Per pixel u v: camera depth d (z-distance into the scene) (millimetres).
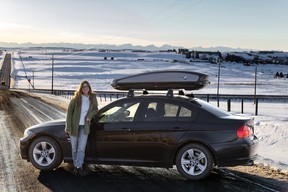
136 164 6844
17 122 16000
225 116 6777
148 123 6785
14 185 6312
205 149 6504
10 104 28969
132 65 198125
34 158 7316
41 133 7262
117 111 7098
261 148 9734
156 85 7023
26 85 94375
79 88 6918
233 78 132375
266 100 42688
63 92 56219
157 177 6836
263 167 7633
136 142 6773
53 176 6906
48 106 27016
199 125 6555
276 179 6672
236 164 6430
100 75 126812
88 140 7027
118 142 6871
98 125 7012
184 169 6617
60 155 7262
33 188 6141
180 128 6598
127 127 6844
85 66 180000
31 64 195250
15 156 8688
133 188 6125
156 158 6723
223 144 6402
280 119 18156
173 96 6977
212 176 6883
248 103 36688
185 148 6598
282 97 44031
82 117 6879
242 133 6422
